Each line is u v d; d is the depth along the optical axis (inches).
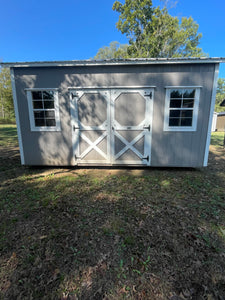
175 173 177.2
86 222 94.0
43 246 76.5
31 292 56.3
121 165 187.0
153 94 169.9
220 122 822.5
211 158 242.4
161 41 796.0
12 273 63.2
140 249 74.3
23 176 167.8
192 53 973.2
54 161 190.5
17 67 173.3
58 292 56.3
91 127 180.5
